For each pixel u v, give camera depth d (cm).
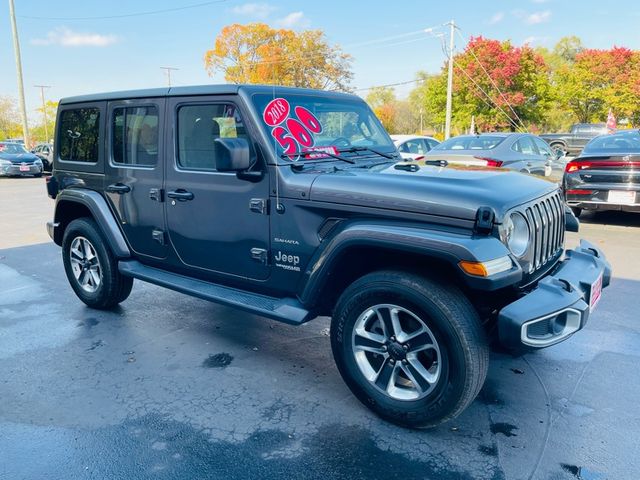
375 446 273
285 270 325
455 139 995
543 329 263
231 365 371
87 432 288
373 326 300
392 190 278
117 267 452
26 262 674
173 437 283
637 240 734
